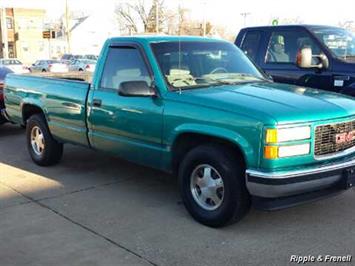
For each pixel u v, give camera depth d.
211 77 5.54
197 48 5.76
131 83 5.16
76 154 8.08
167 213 5.31
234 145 4.54
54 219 5.18
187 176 5.00
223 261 4.16
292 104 4.58
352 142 4.86
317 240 4.54
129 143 5.62
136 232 4.80
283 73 7.99
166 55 5.47
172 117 5.01
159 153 5.27
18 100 7.68
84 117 6.26
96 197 5.90
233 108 4.55
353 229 4.79
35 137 7.48
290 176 4.31
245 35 8.73
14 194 6.05
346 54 7.64
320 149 4.54
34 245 4.53
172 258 4.23
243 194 4.61
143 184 6.43
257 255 4.27
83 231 4.84
